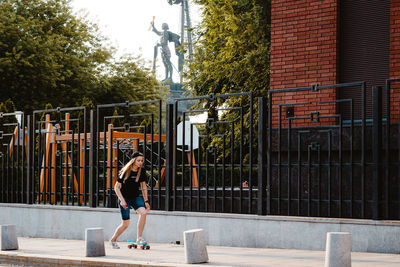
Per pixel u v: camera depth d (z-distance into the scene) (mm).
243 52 25531
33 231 15000
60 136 17125
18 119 17172
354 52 12555
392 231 9625
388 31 12227
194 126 17562
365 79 12398
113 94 44250
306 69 12844
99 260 9633
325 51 12633
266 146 11281
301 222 10578
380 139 9867
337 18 12594
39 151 15328
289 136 10773
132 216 13102
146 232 12820
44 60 36625
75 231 14141
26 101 37219
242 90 25141
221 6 26578
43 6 40656
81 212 14055
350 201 10125
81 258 9938
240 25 24688
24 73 36750
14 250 11766
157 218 12641
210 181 21859
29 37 37688
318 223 10391
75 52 41938
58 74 37406
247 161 24062
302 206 11594
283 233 10797
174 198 12484
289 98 13023
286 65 13133
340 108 12594
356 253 9727
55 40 38312
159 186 12719
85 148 14070
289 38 13125
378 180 9844
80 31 43062
